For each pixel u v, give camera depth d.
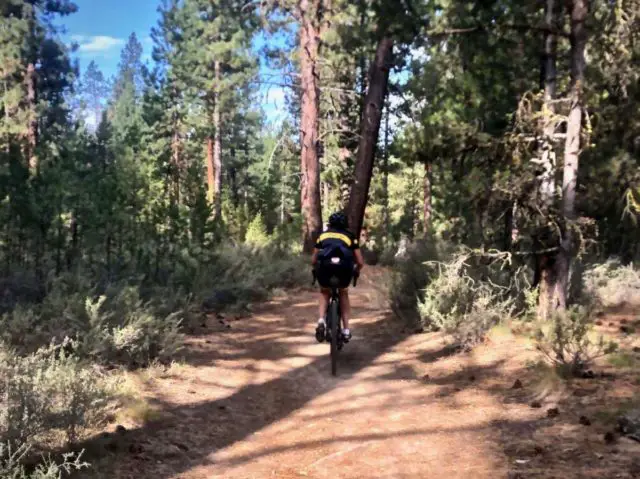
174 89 57.81
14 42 44.59
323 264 7.58
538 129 8.26
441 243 10.80
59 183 10.48
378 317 11.10
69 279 9.06
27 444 4.16
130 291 8.08
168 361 7.50
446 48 9.22
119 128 84.88
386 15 8.73
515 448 4.59
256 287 13.59
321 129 22.39
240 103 47.50
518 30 8.47
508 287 9.20
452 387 6.52
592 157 9.27
